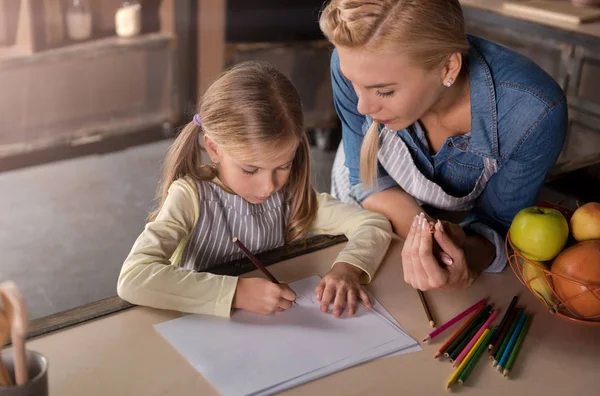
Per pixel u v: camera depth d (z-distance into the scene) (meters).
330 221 1.46
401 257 1.33
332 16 1.13
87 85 3.56
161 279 1.13
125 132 3.75
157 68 3.75
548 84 1.29
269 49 3.69
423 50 1.11
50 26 3.43
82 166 3.52
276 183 1.32
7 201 3.16
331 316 1.13
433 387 0.98
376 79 1.13
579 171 1.69
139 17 3.66
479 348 1.06
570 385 1.01
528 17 2.81
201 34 3.78
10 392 0.79
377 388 0.97
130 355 1.01
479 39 1.34
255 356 1.03
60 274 2.68
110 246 2.88
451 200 1.49
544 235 1.09
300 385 0.97
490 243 1.35
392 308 1.17
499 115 1.31
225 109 1.25
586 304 1.06
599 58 2.60
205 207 1.39
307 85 3.74
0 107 3.34
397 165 1.48
